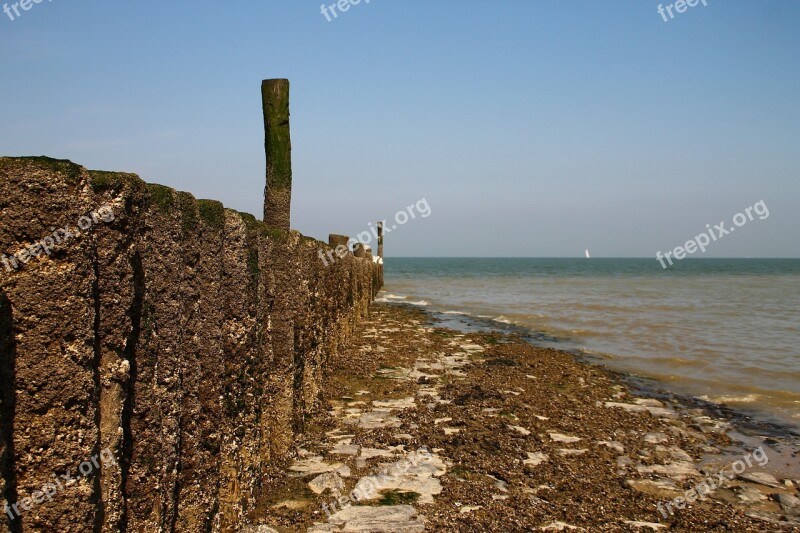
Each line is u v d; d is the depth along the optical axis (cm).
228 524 750
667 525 932
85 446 451
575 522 912
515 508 936
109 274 493
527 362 2216
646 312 4269
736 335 3067
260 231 898
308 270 1308
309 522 844
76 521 445
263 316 919
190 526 648
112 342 498
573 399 1706
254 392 827
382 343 2488
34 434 434
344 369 1838
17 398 430
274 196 1268
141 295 541
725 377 2078
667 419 1547
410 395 1611
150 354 556
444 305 4838
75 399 445
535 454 1207
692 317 3925
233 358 766
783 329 3291
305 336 1259
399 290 6962
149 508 555
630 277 11181
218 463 712
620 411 1593
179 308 602
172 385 591
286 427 1064
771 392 1870
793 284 8462
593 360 2373
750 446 1355
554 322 3653
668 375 2103
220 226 721
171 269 588
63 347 442
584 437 1344
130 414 538
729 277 11169
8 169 427
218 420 704
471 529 850
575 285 8244
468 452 1173
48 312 436
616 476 1118
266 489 927
